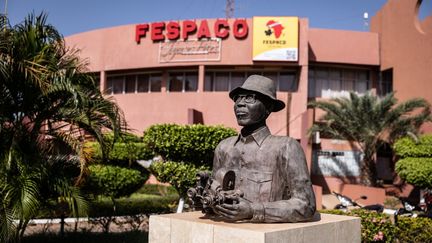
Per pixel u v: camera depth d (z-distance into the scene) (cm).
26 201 571
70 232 905
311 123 1814
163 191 1722
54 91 621
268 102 405
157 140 897
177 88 2155
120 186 970
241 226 342
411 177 1519
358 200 1697
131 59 2127
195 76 2142
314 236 363
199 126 884
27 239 815
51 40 676
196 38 2036
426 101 1680
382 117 1702
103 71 2192
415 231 809
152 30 2089
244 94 402
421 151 1584
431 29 1852
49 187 646
